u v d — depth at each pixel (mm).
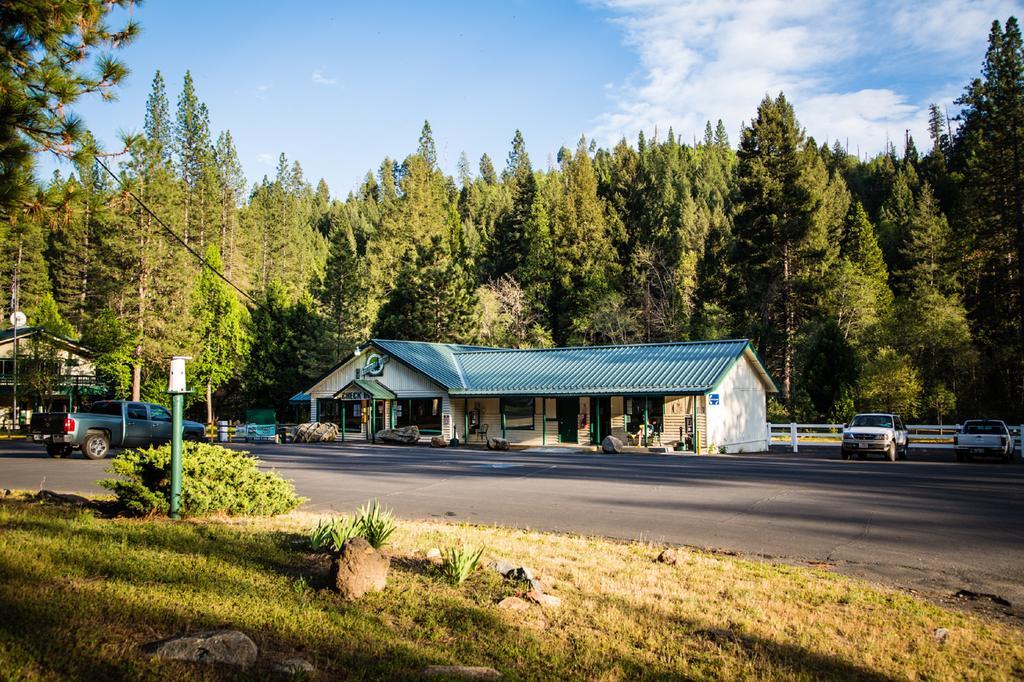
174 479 10414
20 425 49375
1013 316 52562
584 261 71938
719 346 36500
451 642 5738
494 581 7559
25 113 9469
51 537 8125
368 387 39031
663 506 14133
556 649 5770
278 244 95812
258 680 4684
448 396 38500
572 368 37969
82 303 62969
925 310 50125
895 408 43000
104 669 4629
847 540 11047
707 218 89625
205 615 5770
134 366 49938
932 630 6863
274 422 39812
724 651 6039
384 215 85312
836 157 120375
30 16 9594
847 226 79000
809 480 19078
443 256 59500
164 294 51969
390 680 4875
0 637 4887
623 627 6441
